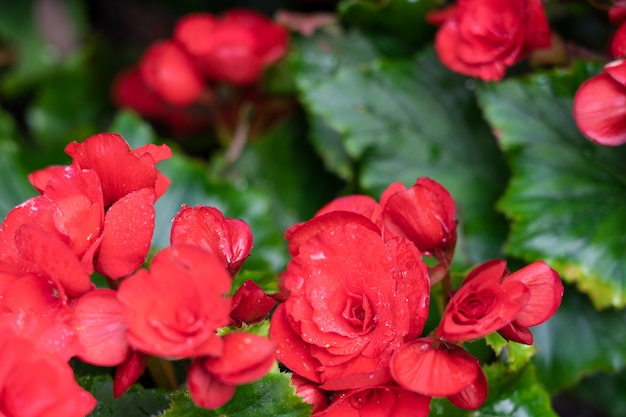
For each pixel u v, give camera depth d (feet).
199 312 1.81
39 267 1.89
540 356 2.44
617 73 2.13
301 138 3.03
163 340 1.81
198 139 3.59
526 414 2.13
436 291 2.15
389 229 2.01
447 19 2.46
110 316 1.86
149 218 1.90
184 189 2.60
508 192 2.43
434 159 2.61
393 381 1.91
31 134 3.94
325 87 2.65
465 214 2.55
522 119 2.45
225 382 1.82
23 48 3.83
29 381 1.80
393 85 2.66
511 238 2.39
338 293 1.94
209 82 3.04
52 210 1.94
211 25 2.92
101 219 1.91
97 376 2.10
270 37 2.91
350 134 2.61
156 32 4.07
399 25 2.80
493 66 2.37
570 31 2.89
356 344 1.92
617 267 2.33
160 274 1.82
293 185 2.98
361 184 2.60
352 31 2.87
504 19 2.35
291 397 1.97
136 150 2.02
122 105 3.53
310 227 1.98
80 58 3.75
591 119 2.17
